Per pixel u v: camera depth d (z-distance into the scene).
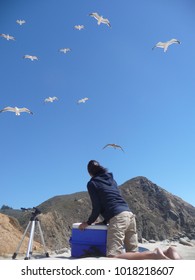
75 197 65.25
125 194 69.94
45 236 21.44
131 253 4.47
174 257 4.22
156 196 70.69
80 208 60.03
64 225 24.47
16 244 10.20
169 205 67.69
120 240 5.07
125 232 5.37
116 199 5.33
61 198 65.06
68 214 57.50
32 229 6.91
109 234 5.12
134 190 72.00
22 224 27.66
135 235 5.42
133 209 64.12
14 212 32.47
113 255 4.93
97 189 5.35
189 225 62.62
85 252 5.30
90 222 5.37
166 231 58.28
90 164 5.70
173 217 64.00
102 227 5.34
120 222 5.13
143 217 61.16
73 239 5.52
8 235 10.57
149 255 4.29
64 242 21.91
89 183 5.43
